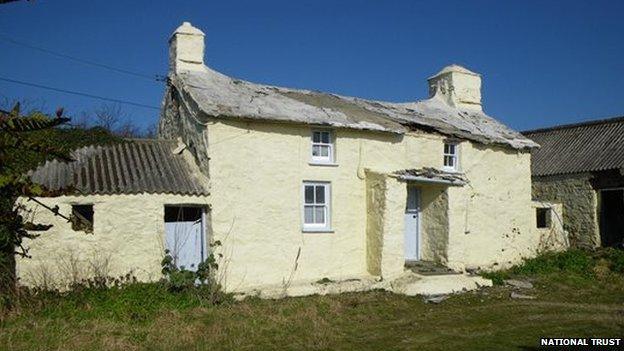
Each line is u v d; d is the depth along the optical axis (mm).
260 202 14789
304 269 15383
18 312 11039
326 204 16047
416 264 17484
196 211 14695
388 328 11438
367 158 16641
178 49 16891
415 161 17656
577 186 22469
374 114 18062
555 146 25125
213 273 13938
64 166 14078
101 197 13008
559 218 21766
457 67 22984
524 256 20203
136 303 12062
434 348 9812
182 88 15844
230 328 11047
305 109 16266
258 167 14844
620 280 17016
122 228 13172
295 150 15461
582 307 13297
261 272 14711
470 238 18672
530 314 12547
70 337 9859
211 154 14188
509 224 19906
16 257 12227
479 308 13320
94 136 19375
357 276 15969
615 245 21359
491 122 22078
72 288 12383
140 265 13328
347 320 12141
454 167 18766
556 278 17250
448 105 22766
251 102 15562
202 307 12484
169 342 9961
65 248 12625
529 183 20734
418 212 18422
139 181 13672
